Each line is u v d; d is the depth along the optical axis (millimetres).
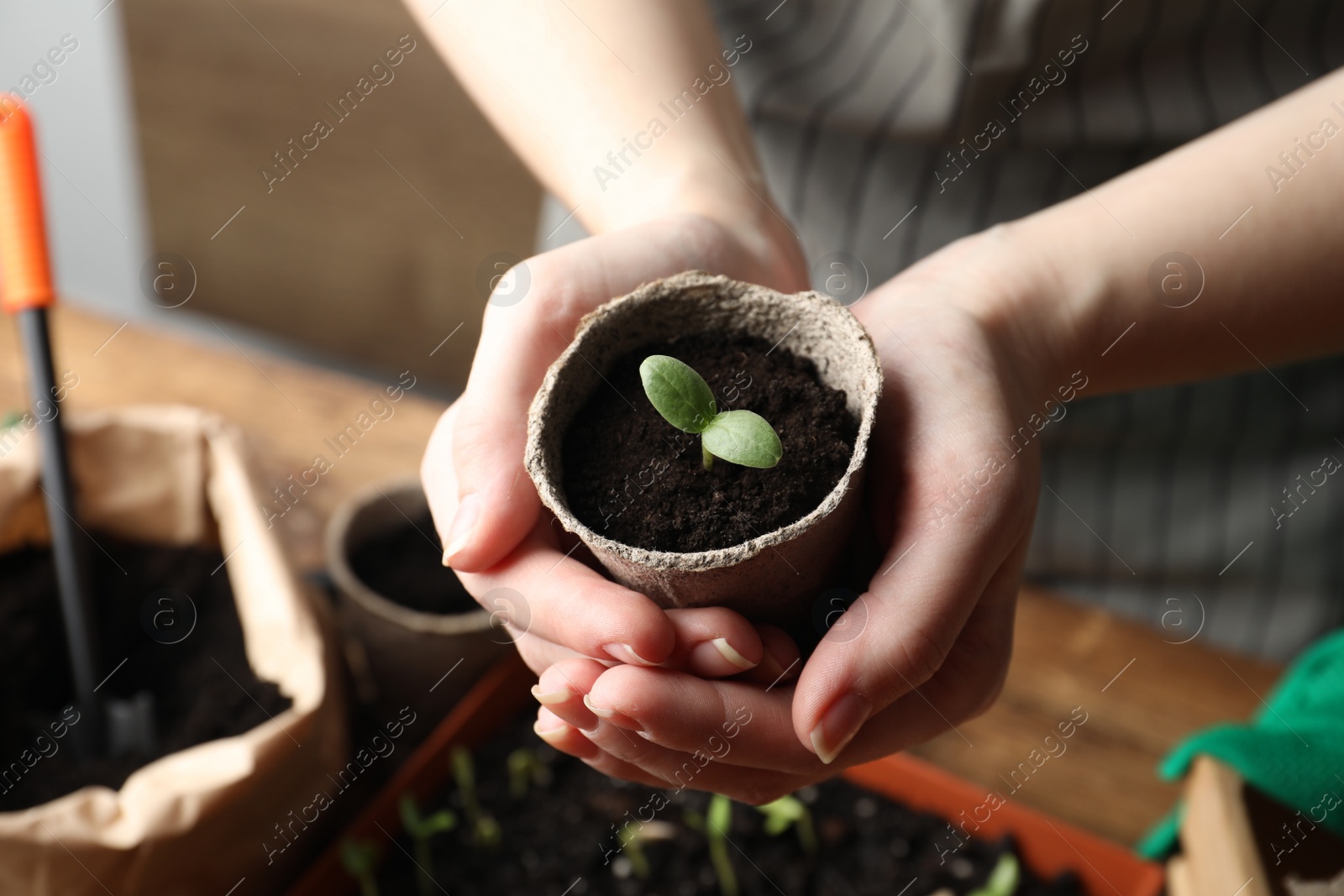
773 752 376
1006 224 433
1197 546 577
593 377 395
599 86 456
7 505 522
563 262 405
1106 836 498
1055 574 605
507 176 846
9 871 430
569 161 464
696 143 453
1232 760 452
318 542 562
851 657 367
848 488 362
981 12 482
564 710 376
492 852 498
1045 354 422
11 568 538
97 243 1051
